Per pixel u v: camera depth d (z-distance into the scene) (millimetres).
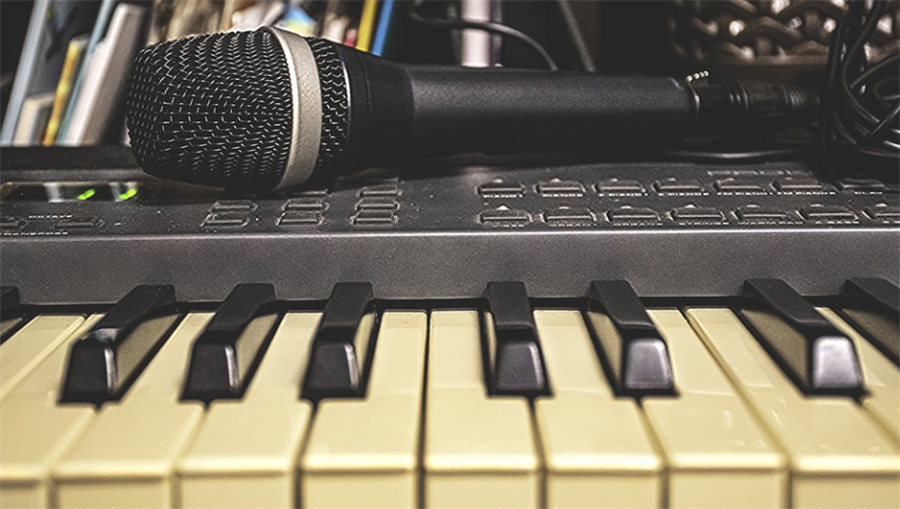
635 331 283
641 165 427
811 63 501
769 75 507
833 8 492
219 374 276
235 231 339
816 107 442
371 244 335
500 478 243
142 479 244
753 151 434
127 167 427
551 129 411
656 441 251
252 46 370
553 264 335
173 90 362
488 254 335
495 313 299
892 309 300
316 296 337
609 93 416
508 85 407
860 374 273
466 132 405
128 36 704
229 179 369
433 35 646
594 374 283
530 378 274
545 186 386
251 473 244
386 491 245
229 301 312
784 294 309
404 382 279
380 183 397
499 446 248
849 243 334
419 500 248
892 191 376
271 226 344
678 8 519
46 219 354
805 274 334
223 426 258
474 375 283
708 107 430
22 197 383
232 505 245
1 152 461
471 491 244
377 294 336
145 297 318
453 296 336
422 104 396
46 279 337
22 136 708
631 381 274
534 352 278
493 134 408
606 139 421
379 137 382
